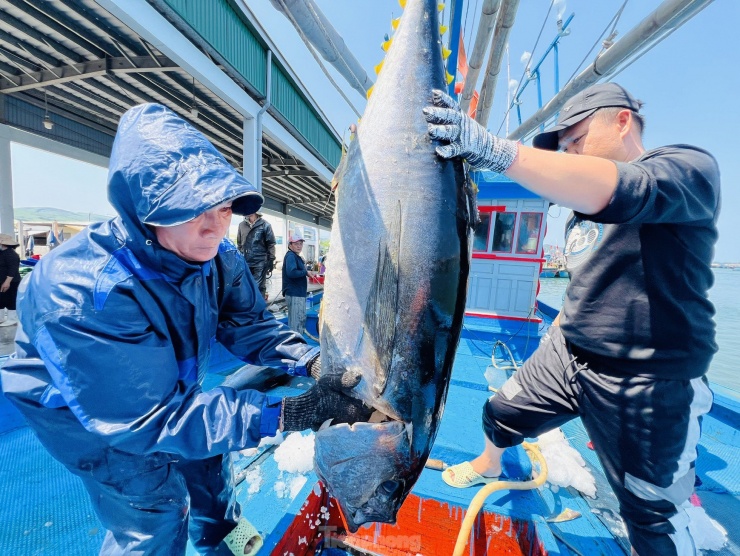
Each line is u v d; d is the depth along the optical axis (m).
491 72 3.10
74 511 1.84
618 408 1.34
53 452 1.11
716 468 2.37
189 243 1.06
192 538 1.52
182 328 1.17
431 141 1.19
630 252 1.26
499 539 1.75
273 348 1.55
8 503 1.88
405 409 1.27
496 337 4.51
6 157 6.00
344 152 1.34
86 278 0.95
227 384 2.35
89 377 0.93
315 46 1.74
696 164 1.03
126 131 0.96
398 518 1.87
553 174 0.93
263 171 9.79
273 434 1.07
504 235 4.66
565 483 2.01
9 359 1.10
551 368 1.72
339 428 1.19
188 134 0.98
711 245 1.20
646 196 0.90
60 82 5.29
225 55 4.10
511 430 1.82
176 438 0.99
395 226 1.19
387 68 1.24
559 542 1.64
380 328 1.23
